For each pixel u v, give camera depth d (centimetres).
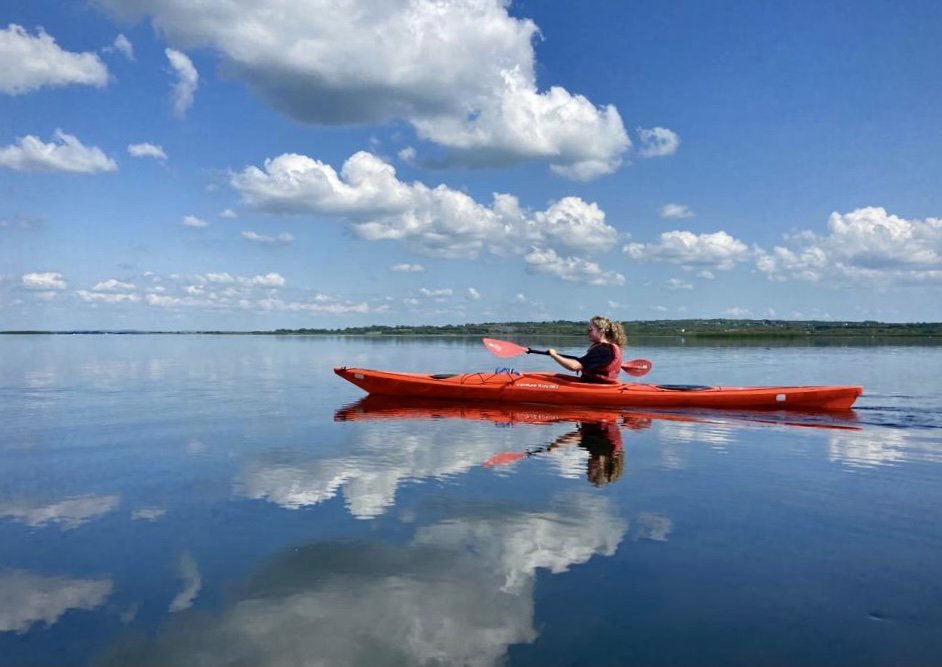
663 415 906
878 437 735
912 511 443
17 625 279
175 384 1348
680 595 309
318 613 289
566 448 657
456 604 298
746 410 954
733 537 388
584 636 271
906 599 306
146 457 609
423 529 400
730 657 255
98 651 258
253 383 1373
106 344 4491
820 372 1652
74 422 822
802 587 319
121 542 378
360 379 1107
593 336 1067
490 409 961
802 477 536
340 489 492
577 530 399
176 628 277
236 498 468
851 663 251
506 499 465
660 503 458
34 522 414
